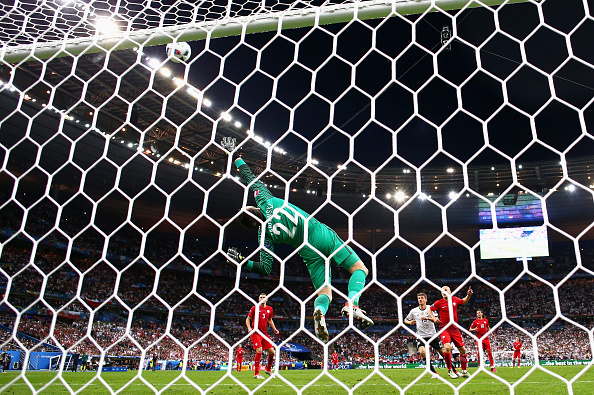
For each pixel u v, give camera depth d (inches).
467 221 1533.0
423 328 319.9
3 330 887.7
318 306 121.6
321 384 229.1
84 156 1074.7
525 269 68.3
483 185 1341.0
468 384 226.8
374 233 1589.6
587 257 1535.4
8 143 975.6
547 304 1440.7
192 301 1433.3
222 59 112.3
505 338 1360.7
